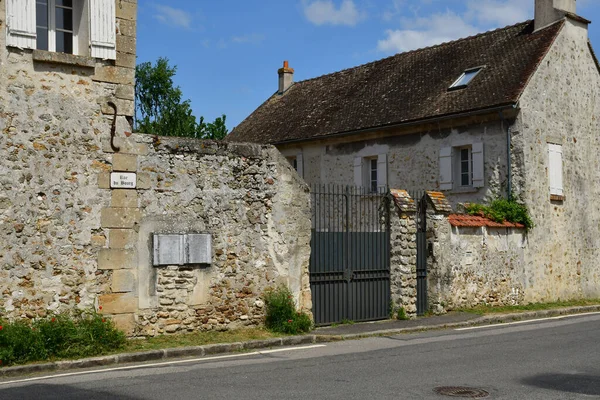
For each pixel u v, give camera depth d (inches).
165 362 363.3
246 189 454.3
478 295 609.9
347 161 813.2
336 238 518.6
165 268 419.2
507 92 661.9
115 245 401.4
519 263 650.8
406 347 410.6
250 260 453.1
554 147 694.5
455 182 716.0
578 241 721.6
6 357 339.0
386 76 872.9
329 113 870.4
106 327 382.3
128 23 410.0
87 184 394.9
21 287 372.5
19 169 374.9
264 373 320.8
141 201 412.2
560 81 709.9
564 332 472.7
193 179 432.8
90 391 279.9
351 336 460.4
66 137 389.4
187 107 1147.9
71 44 403.2
